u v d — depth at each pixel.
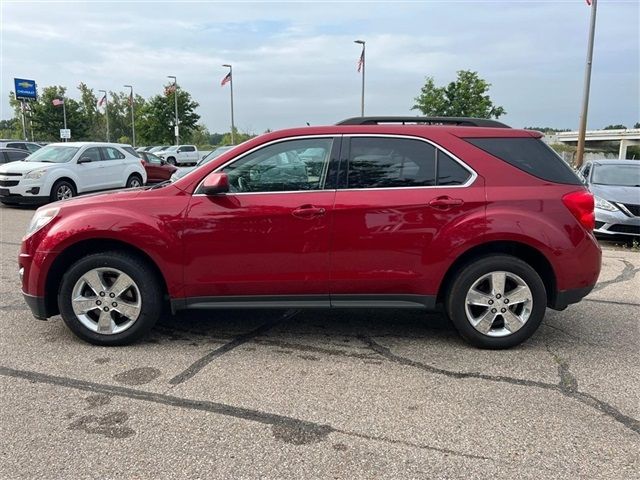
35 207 14.56
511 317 4.28
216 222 4.16
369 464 2.79
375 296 4.29
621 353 4.30
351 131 4.25
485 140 4.28
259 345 4.43
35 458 2.82
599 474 2.71
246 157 4.25
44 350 4.28
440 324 5.00
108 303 4.30
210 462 2.79
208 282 4.24
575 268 4.20
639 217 9.30
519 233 4.11
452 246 4.13
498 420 3.23
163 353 4.24
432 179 4.21
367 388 3.65
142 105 58.38
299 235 4.16
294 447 2.94
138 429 3.11
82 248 4.39
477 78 29.03
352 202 4.15
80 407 3.36
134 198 4.27
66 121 53.59
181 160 42.50
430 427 3.15
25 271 4.36
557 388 3.67
